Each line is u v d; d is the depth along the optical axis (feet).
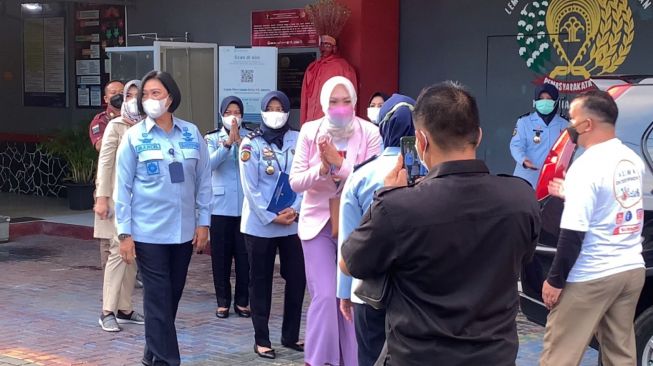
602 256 16.56
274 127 22.36
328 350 19.15
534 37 34.17
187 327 26.05
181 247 20.18
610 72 32.63
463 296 10.19
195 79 37.91
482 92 35.58
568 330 16.96
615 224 16.56
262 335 22.85
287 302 23.24
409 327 10.32
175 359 20.02
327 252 19.22
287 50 39.34
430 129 10.55
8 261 36.60
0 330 25.64
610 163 16.48
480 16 35.42
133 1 45.65
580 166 16.60
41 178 52.49
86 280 32.86
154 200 19.69
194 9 42.98
